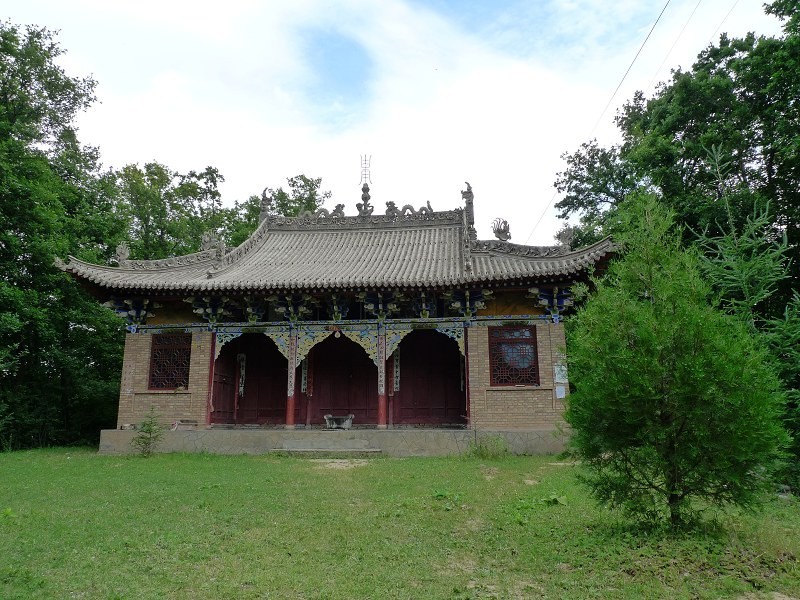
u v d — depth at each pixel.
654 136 30.44
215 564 8.20
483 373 22.34
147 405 23.42
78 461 19.83
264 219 30.75
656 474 8.88
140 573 7.84
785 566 7.58
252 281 22.75
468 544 9.12
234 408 26.44
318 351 26.94
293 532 9.84
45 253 27.19
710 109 29.80
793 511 11.21
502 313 22.84
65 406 30.62
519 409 21.92
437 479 15.07
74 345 31.00
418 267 24.52
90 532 9.81
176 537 9.48
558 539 9.04
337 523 10.43
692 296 9.13
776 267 15.68
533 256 23.61
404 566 8.11
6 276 27.14
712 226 26.62
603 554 8.09
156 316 24.42
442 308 23.61
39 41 31.34
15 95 30.31
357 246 28.59
